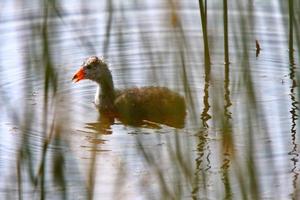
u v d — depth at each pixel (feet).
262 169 40.01
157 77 48.44
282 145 43.16
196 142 43.96
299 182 37.52
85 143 45.44
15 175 40.78
